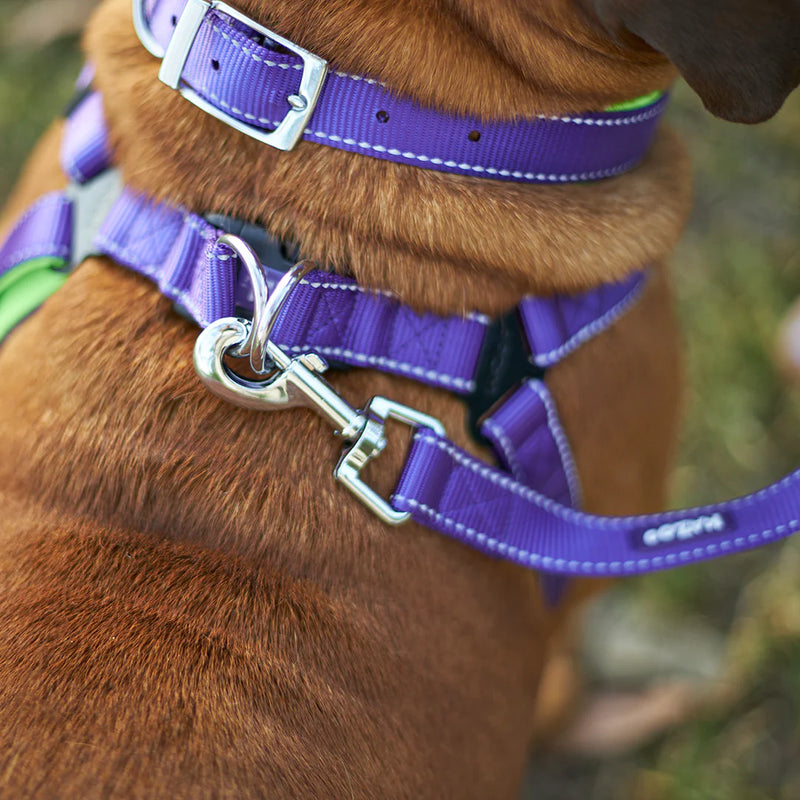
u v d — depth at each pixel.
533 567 0.82
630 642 1.22
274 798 0.76
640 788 1.18
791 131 1.38
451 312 0.80
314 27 0.77
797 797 1.14
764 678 1.19
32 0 1.60
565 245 0.81
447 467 0.80
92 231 0.82
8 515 0.80
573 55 0.78
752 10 0.76
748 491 1.29
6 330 0.83
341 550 0.80
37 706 0.76
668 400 0.90
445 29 0.77
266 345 0.77
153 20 0.79
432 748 0.82
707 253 1.37
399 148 0.78
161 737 0.76
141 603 0.78
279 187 0.79
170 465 0.79
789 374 1.25
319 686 0.79
